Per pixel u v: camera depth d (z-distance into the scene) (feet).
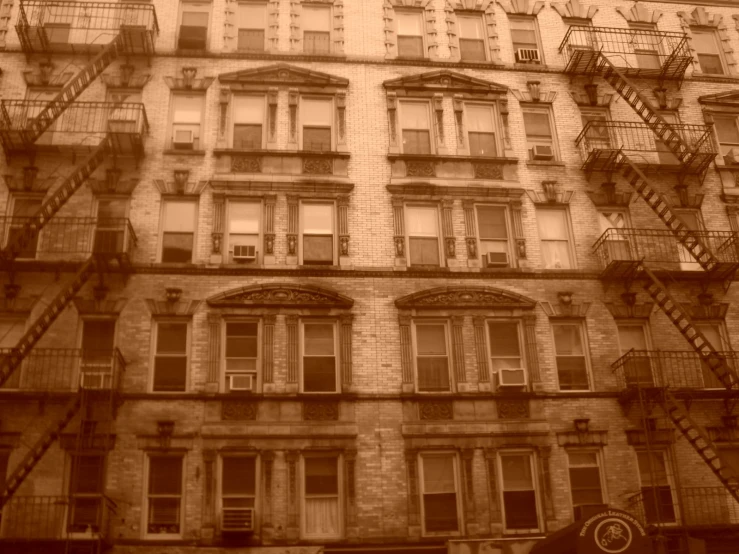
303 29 89.51
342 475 70.03
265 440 69.87
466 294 77.51
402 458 70.69
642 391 72.69
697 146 85.25
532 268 80.18
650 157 88.38
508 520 70.69
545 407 74.49
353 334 74.69
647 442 69.72
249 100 84.53
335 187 80.43
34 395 68.33
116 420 69.15
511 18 94.02
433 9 92.43
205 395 70.69
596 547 59.67
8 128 75.51
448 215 81.10
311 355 74.23
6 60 83.05
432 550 67.72
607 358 77.51
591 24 95.30
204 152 80.69
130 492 67.26
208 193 78.95
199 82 83.97
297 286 75.46
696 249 84.07
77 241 75.51
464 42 92.02
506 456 72.84
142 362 71.56
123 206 78.07
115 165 79.15
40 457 64.95
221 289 75.00
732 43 97.55
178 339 73.31
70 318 72.49
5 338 71.97
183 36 86.99
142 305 73.51
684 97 92.73
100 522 62.49
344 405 72.08
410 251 79.92
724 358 74.69
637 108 90.68
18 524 65.46
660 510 70.74
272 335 73.61
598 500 72.23
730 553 71.67
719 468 73.72
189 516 67.00
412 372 73.97
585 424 73.82
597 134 88.58
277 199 79.36
